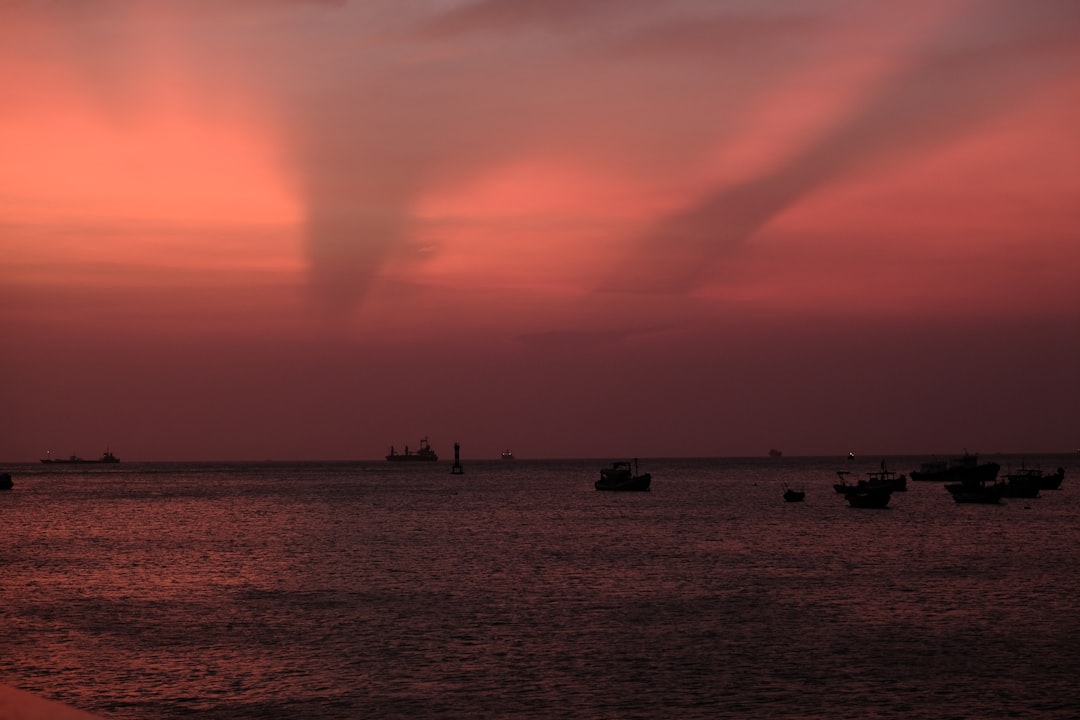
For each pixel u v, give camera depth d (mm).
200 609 59719
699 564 81562
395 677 42906
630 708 38438
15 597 65125
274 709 38375
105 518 142250
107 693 40625
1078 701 39281
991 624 54094
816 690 40812
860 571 76875
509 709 38281
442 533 113125
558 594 65000
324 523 130125
